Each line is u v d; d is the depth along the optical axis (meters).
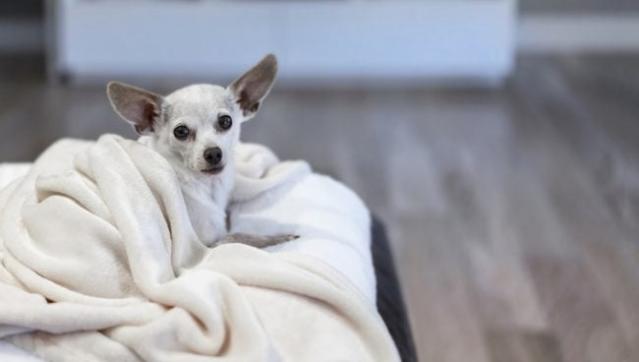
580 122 3.17
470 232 2.24
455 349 1.82
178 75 3.71
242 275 1.28
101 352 1.22
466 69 3.74
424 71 3.75
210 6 3.60
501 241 2.20
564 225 2.29
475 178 2.62
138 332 1.21
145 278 1.25
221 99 1.36
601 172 2.67
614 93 3.56
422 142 2.95
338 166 2.71
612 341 1.84
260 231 1.43
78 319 1.22
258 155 1.54
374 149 2.87
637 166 2.72
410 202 2.43
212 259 1.31
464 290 2.00
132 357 1.22
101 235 1.28
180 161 1.36
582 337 1.86
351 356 1.23
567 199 2.46
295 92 3.55
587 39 4.24
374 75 3.76
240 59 3.69
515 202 2.44
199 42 3.64
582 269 2.08
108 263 1.27
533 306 1.95
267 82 1.41
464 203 2.43
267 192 1.50
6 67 3.84
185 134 1.35
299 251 1.37
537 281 2.03
